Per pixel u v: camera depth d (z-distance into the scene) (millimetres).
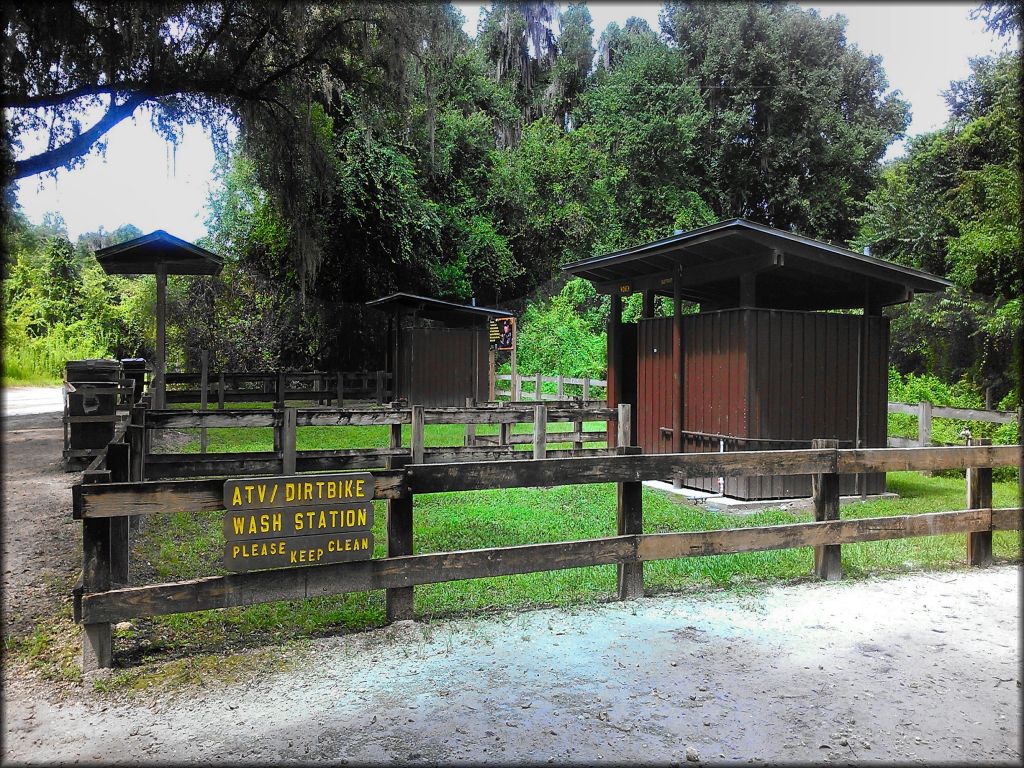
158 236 12016
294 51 15445
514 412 10141
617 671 4125
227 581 4297
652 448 11023
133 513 4148
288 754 3217
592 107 40906
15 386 30875
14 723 3525
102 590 4133
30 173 12180
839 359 9703
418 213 27578
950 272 19719
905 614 5129
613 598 5414
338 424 9180
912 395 17562
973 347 19562
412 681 3992
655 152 36969
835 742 3346
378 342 28938
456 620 4922
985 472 6445
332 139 25141
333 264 26984
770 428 9227
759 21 37875
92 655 4121
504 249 34188
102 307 39625
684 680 4012
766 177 37625
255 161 18312
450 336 21188
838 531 5871
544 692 3854
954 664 4254
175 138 15328
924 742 3352
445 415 9766
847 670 4164
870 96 40562
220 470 8727
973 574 6160
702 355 9961
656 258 10227
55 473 10562
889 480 11805
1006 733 3434
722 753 3244
